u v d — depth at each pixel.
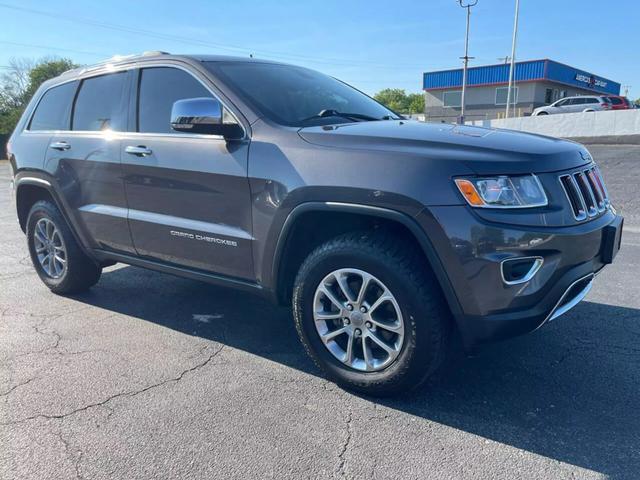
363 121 3.46
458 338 3.48
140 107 3.72
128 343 3.66
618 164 12.77
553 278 2.53
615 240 2.93
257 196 3.02
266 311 4.26
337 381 3.00
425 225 2.50
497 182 2.47
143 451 2.46
